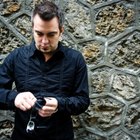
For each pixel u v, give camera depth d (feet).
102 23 6.27
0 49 6.08
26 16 6.12
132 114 6.34
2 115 6.09
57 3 6.15
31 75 4.13
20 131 4.18
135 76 6.36
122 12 6.31
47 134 4.11
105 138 6.30
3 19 6.08
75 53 4.27
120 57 6.32
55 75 4.12
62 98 3.99
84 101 4.15
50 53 4.11
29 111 4.00
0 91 4.06
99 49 6.27
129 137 6.36
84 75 4.25
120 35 6.31
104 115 6.28
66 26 6.19
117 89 6.31
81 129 6.25
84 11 6.24
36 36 3.90
